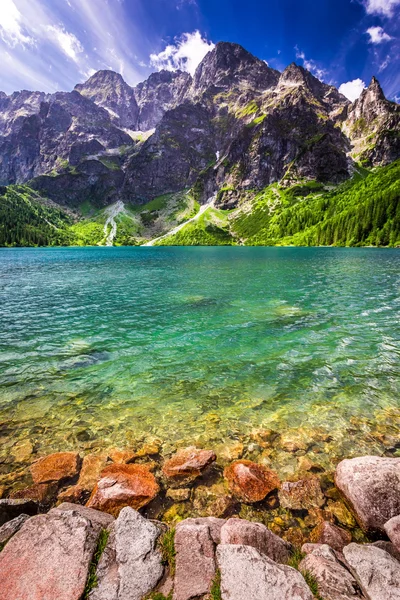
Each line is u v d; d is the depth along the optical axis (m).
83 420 11.34
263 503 7.41
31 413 11.78
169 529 6.05
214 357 17.17
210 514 7.11
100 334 21.20
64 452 9.41
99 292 37.12
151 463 8.97
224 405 12.37
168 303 30.53
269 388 13.70
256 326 22.55
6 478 8.35
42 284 43.78
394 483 7.04
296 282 42.56
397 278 44.09
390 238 149.75
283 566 5.00
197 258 99.25
